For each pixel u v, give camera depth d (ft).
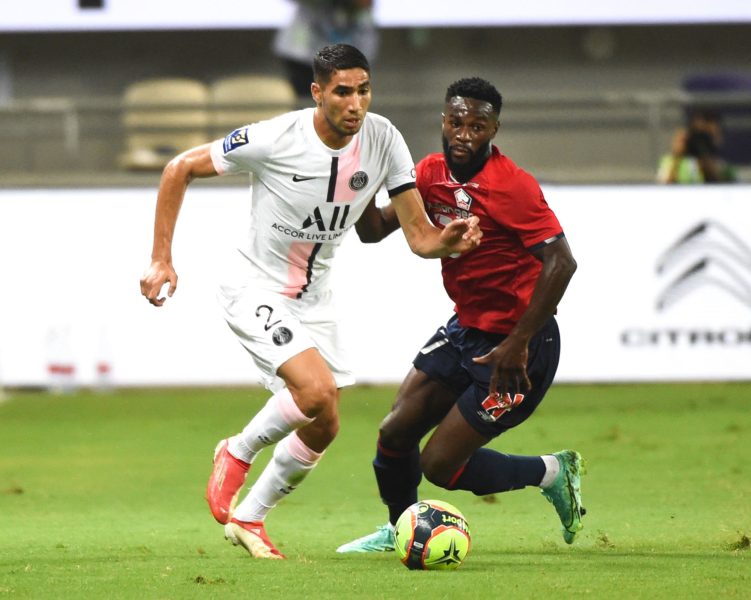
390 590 64.18
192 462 125.80
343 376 80.43
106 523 93.91
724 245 173.78
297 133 73.92
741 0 222.69
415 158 199.41
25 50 230.48
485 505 101.91
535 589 64.28
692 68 235.61
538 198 75.56
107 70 232.53
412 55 232.94
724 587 64.69
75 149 201.77
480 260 77.61
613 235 172.96
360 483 113.09
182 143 214.07
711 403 163.32
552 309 74.02
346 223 76.33
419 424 79.77
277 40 218.79
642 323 173.06
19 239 172.65
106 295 172.65
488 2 219.82
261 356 75.51
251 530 77.36
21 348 173.68
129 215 172.04
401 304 170.30
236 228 170.60
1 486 112.47
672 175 177.17
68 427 149.69
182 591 64.44
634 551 79.05
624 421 148.87
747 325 173.88
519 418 79.61
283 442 76.64
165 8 218.38
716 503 99.25
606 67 234.58
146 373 172.35
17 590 65.21
